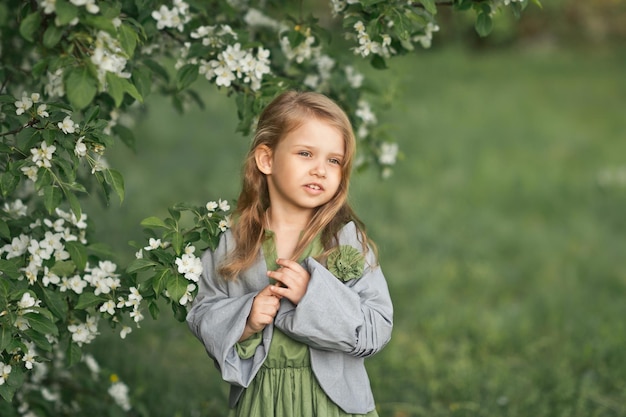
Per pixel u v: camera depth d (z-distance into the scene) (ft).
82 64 8.59
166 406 15.87
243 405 10.04
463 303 23.48
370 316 9.57
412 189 34.81
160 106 44.73
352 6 11.33
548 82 61.31
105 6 8.83
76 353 10.93
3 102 10.37
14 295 9.48
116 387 14.16
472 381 17.81
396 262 26.55
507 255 28.14
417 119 47.19
